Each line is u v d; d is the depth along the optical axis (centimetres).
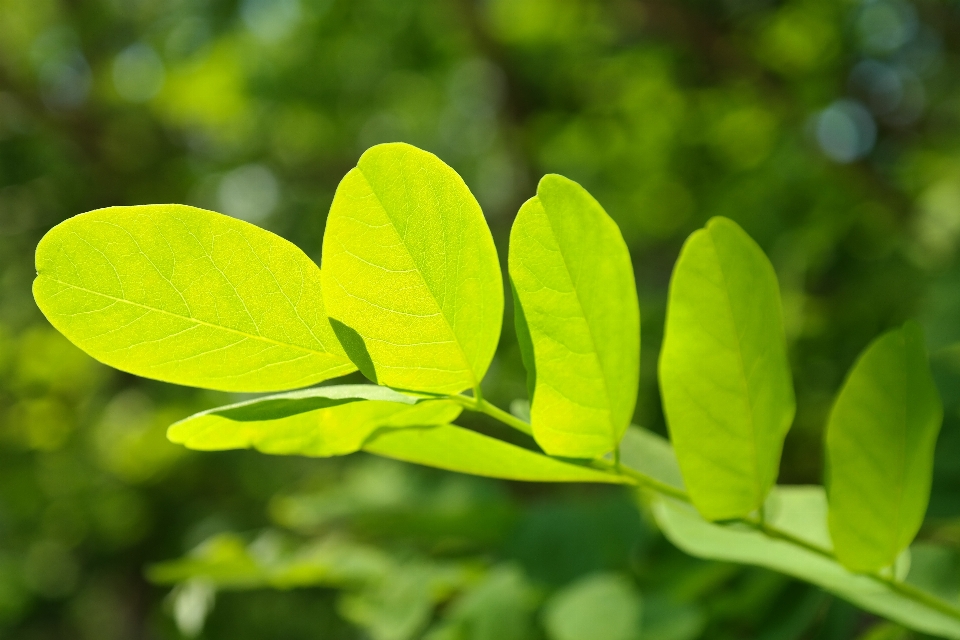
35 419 154
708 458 26
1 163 188
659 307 96
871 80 135
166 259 24
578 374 25
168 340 24
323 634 93
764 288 25
